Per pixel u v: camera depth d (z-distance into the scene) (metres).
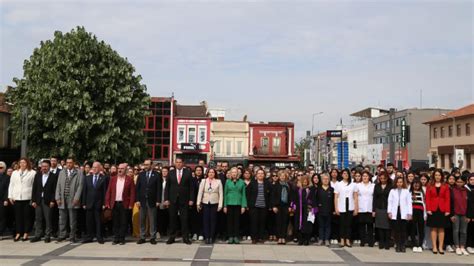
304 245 13.20
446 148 56.09
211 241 13.16
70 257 10.77
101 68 28.22
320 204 13.27
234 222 13.27
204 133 53.50
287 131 55.81
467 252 12.24
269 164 54.25
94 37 28.47
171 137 52.75
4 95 30.94
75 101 26.67
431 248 12.98
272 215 14.05
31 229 13.64
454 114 55.53
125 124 29.12
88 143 27.39
